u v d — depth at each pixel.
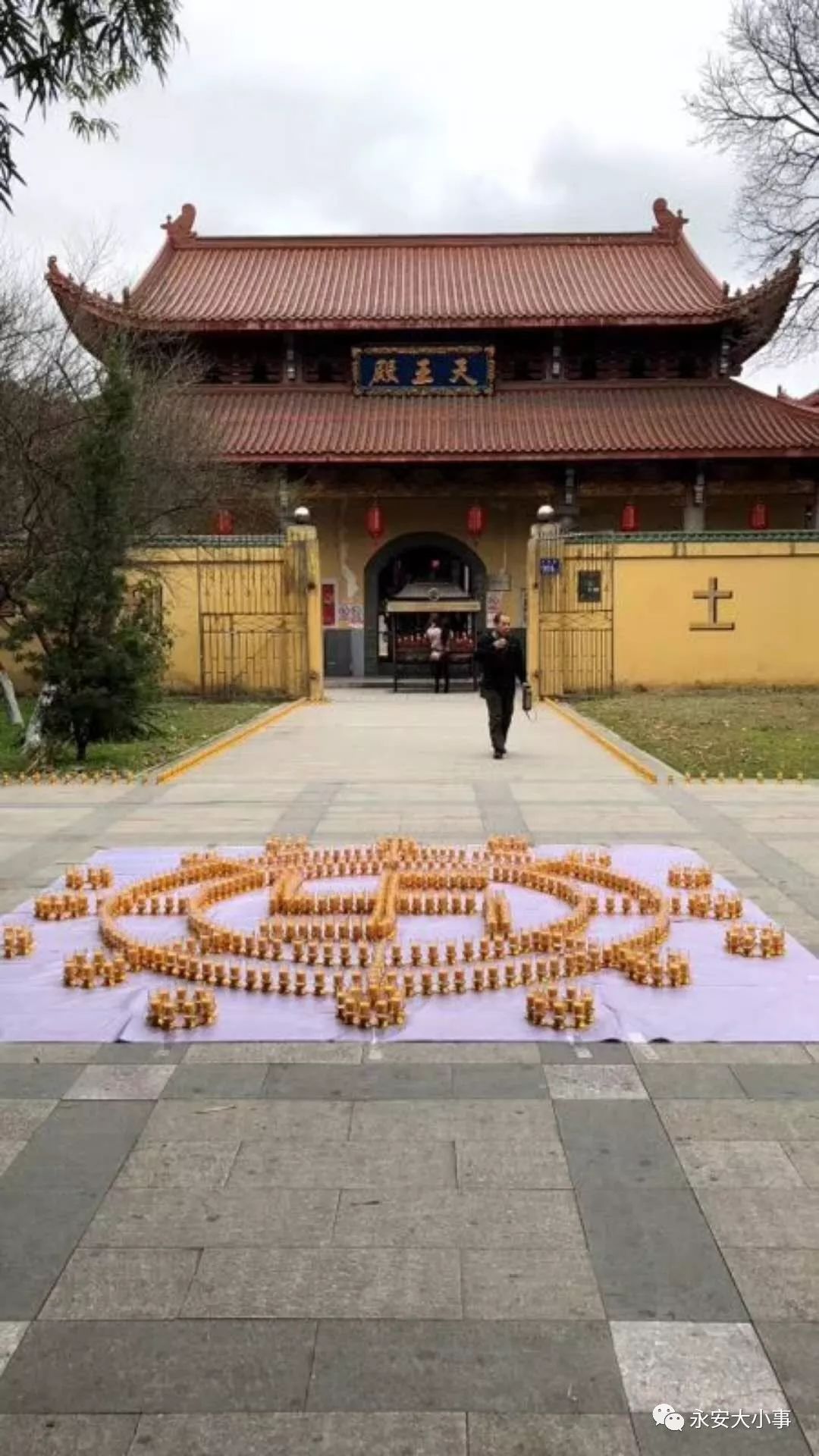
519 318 33.62
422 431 32.50
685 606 24.02
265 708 22.31
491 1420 2.73
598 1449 2.64
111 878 7.86
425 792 11.81
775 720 18.36
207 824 10.16
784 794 11.64
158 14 4.86
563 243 39.31
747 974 5.89
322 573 34.62
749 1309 3.13
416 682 31.81
